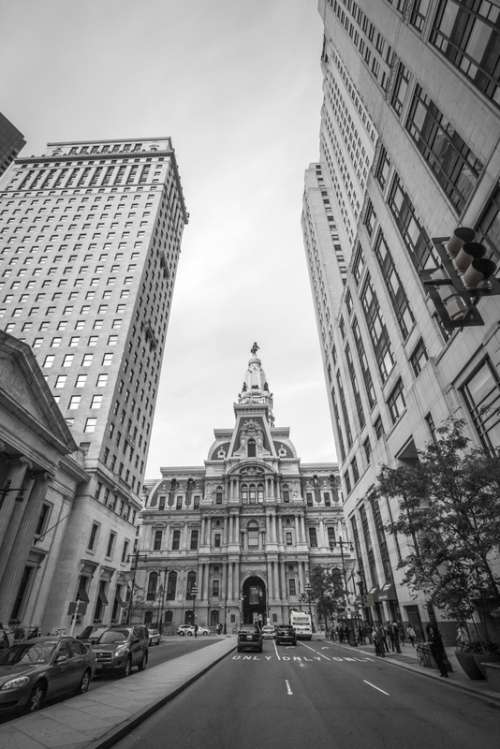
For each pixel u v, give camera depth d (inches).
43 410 1384.1
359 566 1935.3
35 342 2250.2
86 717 375.9
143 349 2544.3
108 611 1833.2
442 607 631.8
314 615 2765.7
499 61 802.2
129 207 3058.6
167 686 547.5
